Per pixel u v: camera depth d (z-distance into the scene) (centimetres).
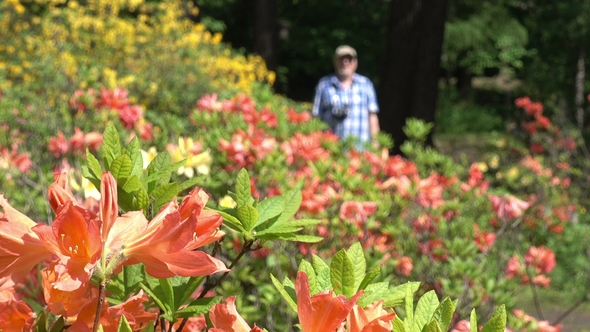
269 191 351
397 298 112
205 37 1203
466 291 311
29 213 327
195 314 119
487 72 2753
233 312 102
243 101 463
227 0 2144
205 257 92
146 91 705
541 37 2131
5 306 101
